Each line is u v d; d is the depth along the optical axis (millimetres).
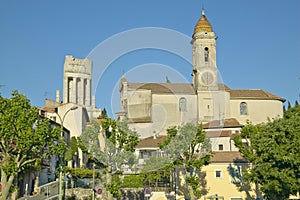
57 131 22234
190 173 35188
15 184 26828
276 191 27938
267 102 66188
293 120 28469
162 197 31406
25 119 20938
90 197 30219
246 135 33844
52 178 42250
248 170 33750
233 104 65188
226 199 35188
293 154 26594
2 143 21453
